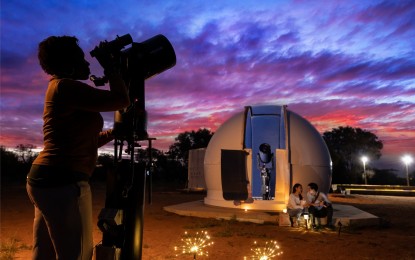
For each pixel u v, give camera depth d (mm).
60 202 2443
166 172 48188
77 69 2738
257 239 8914
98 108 2502
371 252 7703
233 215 12102
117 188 2789
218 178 14172
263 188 13578
